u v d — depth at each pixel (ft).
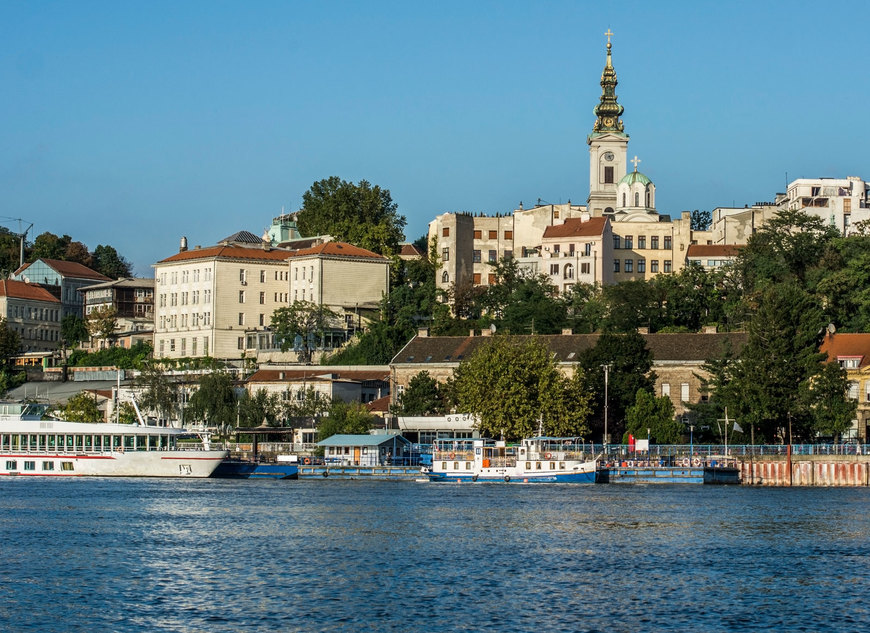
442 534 397.39
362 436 636.89
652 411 623.77
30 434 610.24
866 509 469.57
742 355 620.08
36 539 380.99
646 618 280.72
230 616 279.49
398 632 267.18
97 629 268.21
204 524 418.51
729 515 448.65
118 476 611.06
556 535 395.96
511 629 270.26
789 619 280.92
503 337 646.33
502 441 600.39
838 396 617.62
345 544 375.86
